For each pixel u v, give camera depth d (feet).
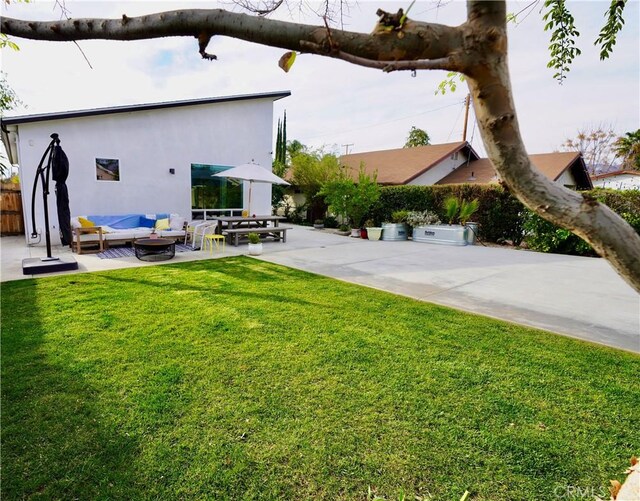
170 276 19.72
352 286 18.34
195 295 16.07
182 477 6.11
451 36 1.96
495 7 1.92
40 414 7.57
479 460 6.59
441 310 14.73
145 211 34.37
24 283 17.69
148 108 32.91
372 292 17.26
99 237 27.20
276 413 7.81
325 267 23.31
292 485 6.02
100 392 8.42
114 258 25.00
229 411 7.84
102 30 2.88
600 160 85.76
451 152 57.00
